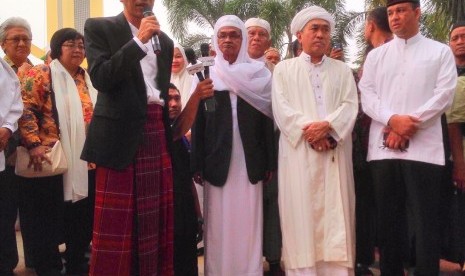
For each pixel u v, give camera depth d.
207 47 4.17
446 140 4.42
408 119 4.09
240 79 4.40
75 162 4.67
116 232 3.47
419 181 4.14
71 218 4.91
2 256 4.73
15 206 4.79
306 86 4.36
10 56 5.25
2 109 4.25
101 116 3.49
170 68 3.80
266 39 5.43
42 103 4.64
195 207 4.37
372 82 4.40
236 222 4.37
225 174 4.34
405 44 4.28
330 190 4.23
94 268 3.46
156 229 3.60
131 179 3.49
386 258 4.34
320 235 4.25
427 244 4.12
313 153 4.24
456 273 4.98
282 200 4.32
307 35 4.40
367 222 4.76
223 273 4.34
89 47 3.49
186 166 4.36
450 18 11.59
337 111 4.27
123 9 3.66
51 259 4.74
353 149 4.68
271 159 4.50
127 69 3.32
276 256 4.75
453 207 4.84
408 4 4.22
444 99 4.10
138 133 3.46
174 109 4.45
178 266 4.22
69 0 12.69
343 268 4.21
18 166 4.55
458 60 4.94
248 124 4.41
